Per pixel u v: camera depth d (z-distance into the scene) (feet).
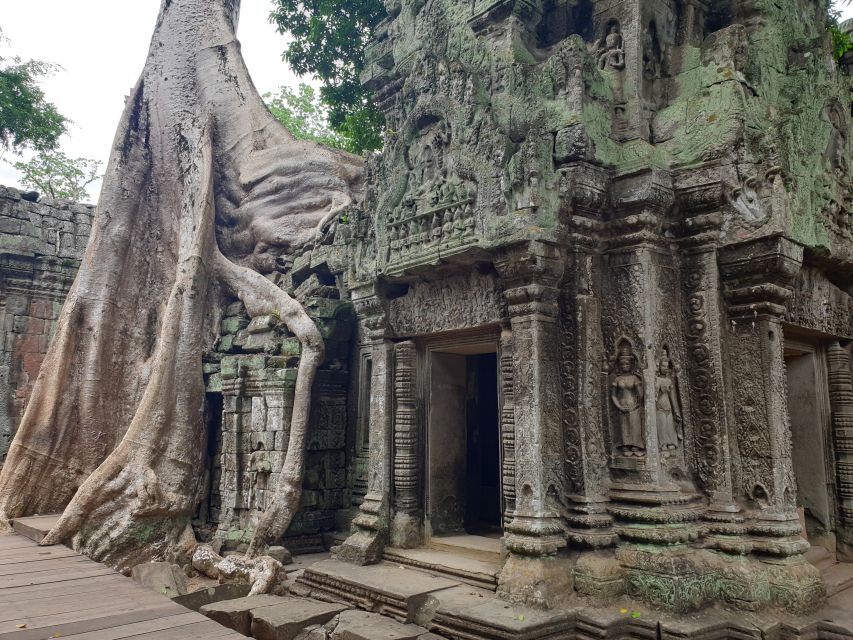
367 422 33.22
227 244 44.50
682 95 24.04
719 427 21.33
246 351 36.81
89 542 30.83
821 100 25.62
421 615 21.01
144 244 43.27
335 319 34.53
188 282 38.47
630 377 21.72
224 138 45.98
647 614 19.03
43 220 48.03
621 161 23.07
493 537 28.73
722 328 21.90
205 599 23.44
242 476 33.45
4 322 46.50
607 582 19.72
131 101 45.96
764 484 20.62
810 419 27.04
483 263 24.58
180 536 33.32
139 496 32.27
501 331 24.04
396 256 26.96
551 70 23.48
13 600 19.61
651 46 24.73
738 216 21.76
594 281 22.74
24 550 28.50
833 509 26.50
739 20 25.61
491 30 26.18
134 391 39.11
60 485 36.45
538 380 21.67
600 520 20.89
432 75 26.73
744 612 19.01
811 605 19.34
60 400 37.35
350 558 26.09
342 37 43.75
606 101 23.72
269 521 30.50
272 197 43.52
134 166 44.24
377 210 28.17
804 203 23.12
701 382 21.90
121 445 33.81
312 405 33.22
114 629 16.58
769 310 21.36
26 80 54.75
